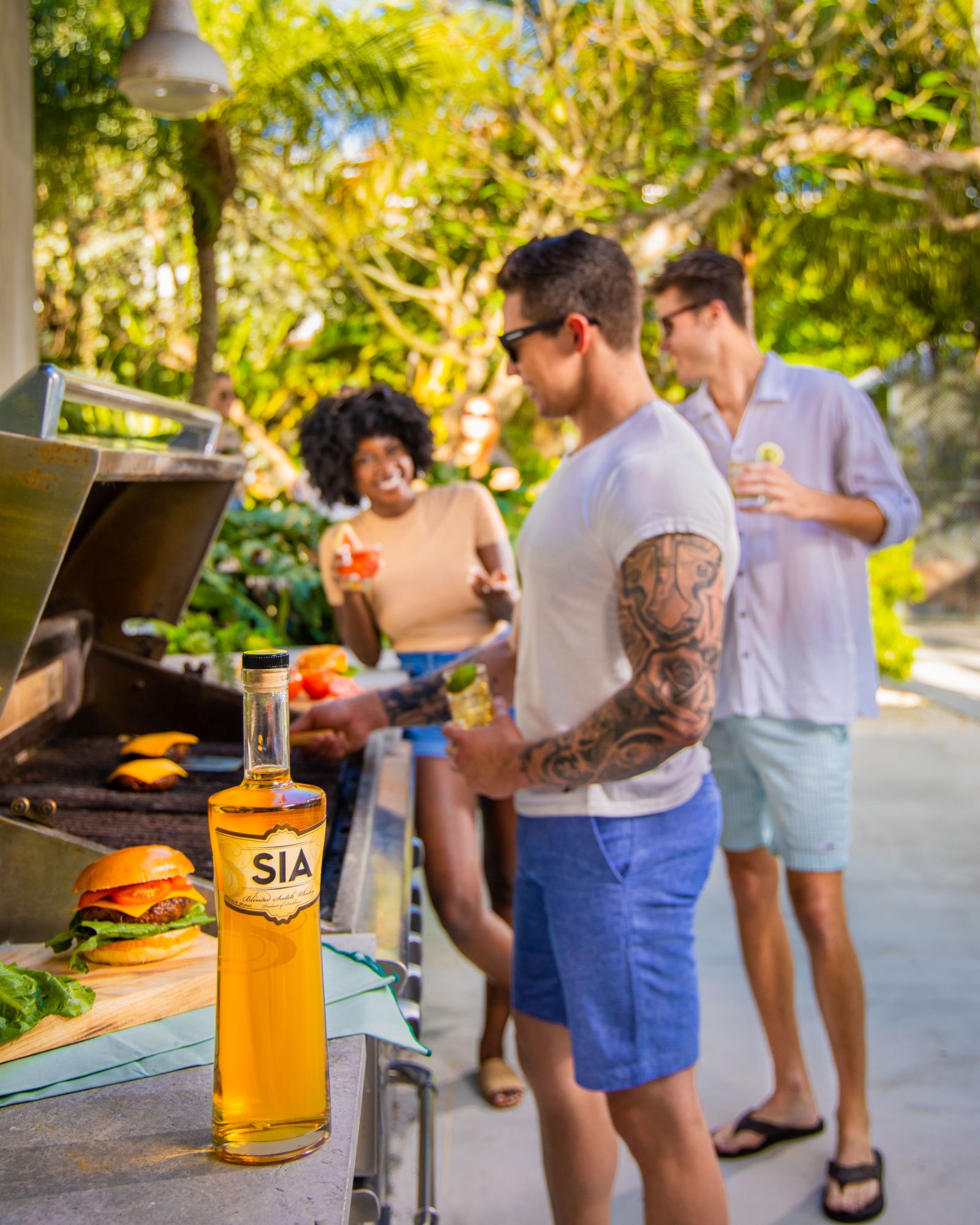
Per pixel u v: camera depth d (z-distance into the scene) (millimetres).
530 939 1868
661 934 1659
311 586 5492
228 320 9805
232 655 3695
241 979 802
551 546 1674
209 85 3350
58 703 2197
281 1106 805
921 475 13633
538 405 1775
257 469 8227
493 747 1641
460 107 7816
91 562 2320
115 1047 998
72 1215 747
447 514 2865
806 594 2500
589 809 1645
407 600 2846
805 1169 2607
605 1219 1933
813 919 2488
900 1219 2414
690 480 1539
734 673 2551
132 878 1131
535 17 7586
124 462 1396
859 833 5289
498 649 2174
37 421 1143
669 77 8102
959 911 4258
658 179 8266
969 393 13258
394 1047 1438
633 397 1699
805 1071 2740
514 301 1716
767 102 7875
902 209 9875
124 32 5293
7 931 1245
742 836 2660
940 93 8180
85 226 7676
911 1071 3068
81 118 5523
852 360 14422
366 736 2168
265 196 8500
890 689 9391
